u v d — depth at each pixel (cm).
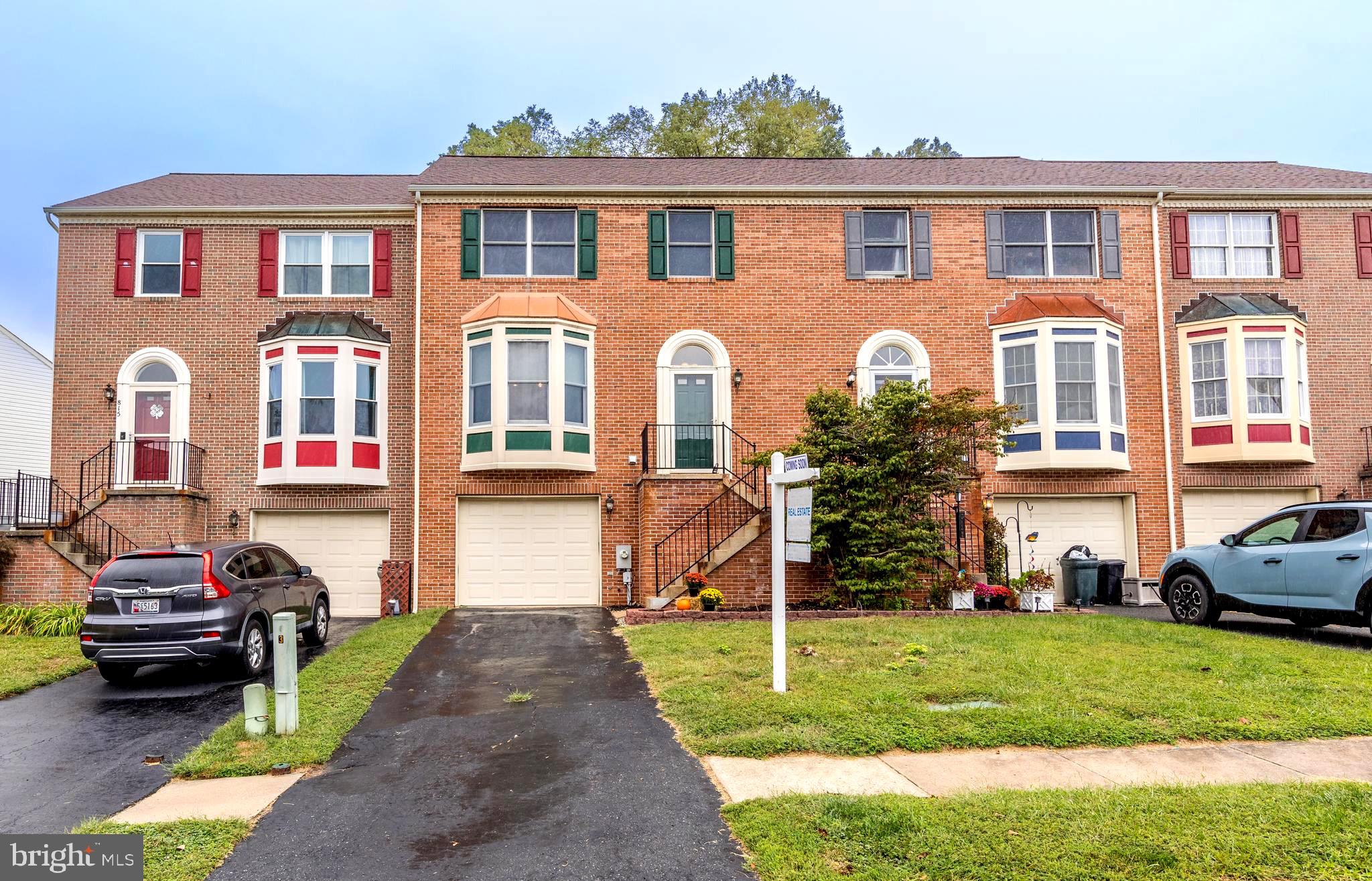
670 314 1638
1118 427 1623
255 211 1641
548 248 1655
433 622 1337
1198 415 1647
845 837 477
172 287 1641
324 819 540
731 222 1661
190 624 929
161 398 1617
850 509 1275
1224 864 431
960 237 1684
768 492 1501
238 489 1588
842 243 1670
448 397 1591
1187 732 673
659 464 1595
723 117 3584
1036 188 1688
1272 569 1073
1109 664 888
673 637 1080
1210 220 1730
